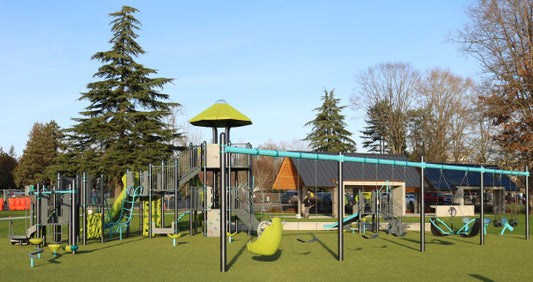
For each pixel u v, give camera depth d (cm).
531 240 1844
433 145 5900
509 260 1291
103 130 4172
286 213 3541
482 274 1066
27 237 1634
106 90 4219
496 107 3462
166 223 2770
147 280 995
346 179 3234
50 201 1608
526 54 3328
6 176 8162
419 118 6262
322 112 6588
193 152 2159
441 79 5875
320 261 1262
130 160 4131
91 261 1274
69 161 4225
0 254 1430
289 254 1409
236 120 2259
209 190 2100
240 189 2164
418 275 1052
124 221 2117
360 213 2069
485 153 5047
